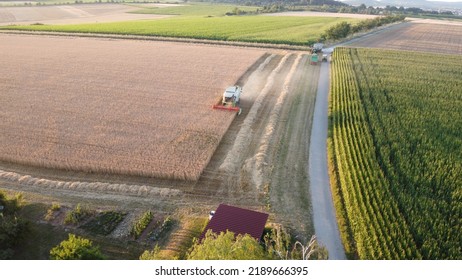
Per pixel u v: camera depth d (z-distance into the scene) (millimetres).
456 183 25766
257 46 77000
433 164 28188
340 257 20391
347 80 50688
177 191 25609
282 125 37000
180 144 31875
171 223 22828
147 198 24969
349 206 23484
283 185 26844
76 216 22891
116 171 27688
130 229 22078
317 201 25203
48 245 20891
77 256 17141
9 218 21125
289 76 54125
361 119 37000
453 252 19500
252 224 20938
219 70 57000
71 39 82875
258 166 28891
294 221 23141
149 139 32719
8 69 55750
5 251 19656
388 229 21625
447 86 48469
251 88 48750
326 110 41281
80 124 35812
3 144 31422
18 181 26531
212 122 36719
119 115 38219
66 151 30297
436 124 35688
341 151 30203
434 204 23031
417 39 95750
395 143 30922
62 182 26406
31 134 33438
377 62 62375
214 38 82438
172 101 42781
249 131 35375
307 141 33719
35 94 44594
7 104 40938
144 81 50625
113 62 60844
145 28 96000
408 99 42594
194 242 20641
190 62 61656
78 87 47531
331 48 77938
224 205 22375
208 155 29922
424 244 20031
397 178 26203
